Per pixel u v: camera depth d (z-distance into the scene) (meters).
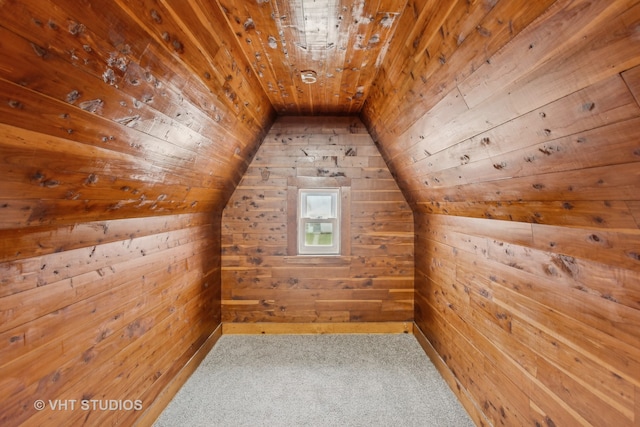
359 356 2.74
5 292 1.04
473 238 2.00
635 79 0.70
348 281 3.21
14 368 1.07
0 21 0.70
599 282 1.10
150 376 1.90
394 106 2.03
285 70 1.92
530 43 0.88
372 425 1.91
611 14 0.67
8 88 0.80
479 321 1.91
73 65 0.91
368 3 1.27
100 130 1.15
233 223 3.18
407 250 3.21
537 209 1.36
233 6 1.28
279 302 3.21
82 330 1.38
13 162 0.93
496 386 1.72
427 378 2.41
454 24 1.11
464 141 1.50
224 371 2.50
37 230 1.15
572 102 0.89
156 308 1.98
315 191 3.29
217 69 1.55
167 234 2.13
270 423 1.92
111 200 1.48
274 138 3.15
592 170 0.98
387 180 3.19
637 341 0.96
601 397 1.09
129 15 0.96
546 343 1.36
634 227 0.95
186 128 1.64
